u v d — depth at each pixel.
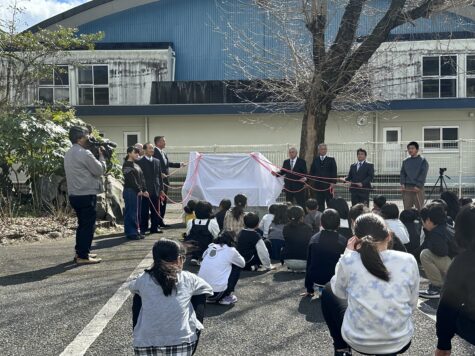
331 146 20.91
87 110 23.38
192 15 29.22
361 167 12.48
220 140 23.94
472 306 3.52
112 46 28.22
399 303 3.60
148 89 26.25
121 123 24.31
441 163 20.42
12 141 13.16
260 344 5.21
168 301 3.64
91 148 8.60
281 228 8.81
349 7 13.06
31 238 10.59
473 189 18.92
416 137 23.34
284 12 13.53
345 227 8.66
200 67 29.23
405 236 7.73
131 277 7.54
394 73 23.47
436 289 6.79
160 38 29.44
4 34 16.69
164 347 3.59
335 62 13.00
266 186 12.46
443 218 6.60
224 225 8.94
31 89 24.83
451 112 23.19
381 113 23.23
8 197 13.04
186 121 24.08
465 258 3.58
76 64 22.19
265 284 7.43
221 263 6.36
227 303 6.45
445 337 3.60
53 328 5.61
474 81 23.80
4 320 5.85
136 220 10.72
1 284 7.25
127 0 28.92
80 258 8.40
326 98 13.30
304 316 6.04
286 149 19.92
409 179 12.00
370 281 3.63
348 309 3.73
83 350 5.02
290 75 15.98
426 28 23.61
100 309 6.20
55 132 13.66
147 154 11.41
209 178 12.55
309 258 6.62
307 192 12.71
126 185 10.70
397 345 3.61
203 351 5.04
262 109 22.80
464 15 21.97
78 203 8.24
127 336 5.37
